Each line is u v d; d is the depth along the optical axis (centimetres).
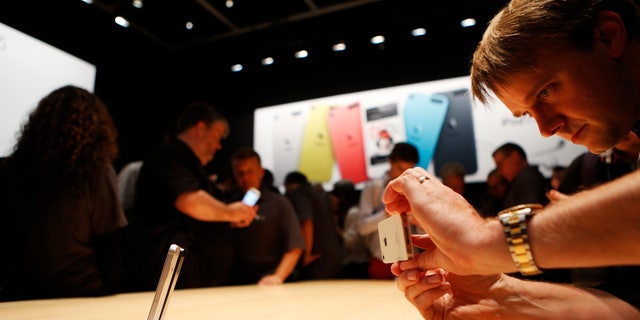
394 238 58
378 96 471
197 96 531
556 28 57
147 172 176
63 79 349
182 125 200
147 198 174
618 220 33
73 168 115
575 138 64
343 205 409
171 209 171
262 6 397
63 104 118
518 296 51
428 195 48
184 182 171
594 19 58
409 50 466
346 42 446
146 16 399
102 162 122
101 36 394
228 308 89
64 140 114
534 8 59
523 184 210
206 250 179
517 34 59
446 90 438
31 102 318
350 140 477
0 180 112
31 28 331
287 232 221
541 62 58
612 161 103
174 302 102
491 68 63
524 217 38
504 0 375
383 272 252
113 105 420
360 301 106
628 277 63
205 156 204
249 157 235
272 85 538
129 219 179
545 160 383
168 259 50
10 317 71
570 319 47
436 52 458
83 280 115
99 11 375
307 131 504
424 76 462
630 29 59
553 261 36
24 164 113
